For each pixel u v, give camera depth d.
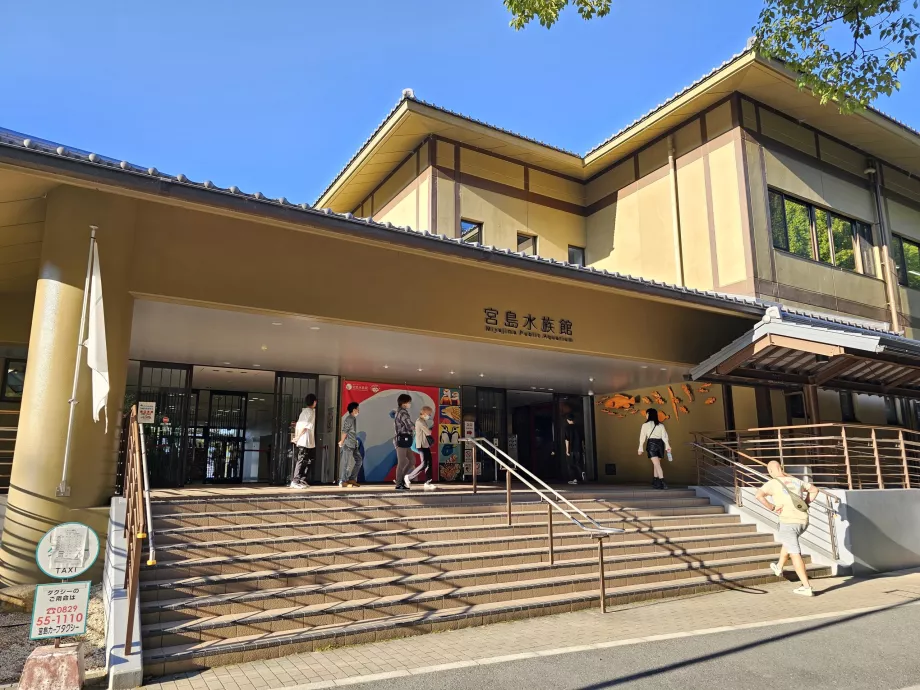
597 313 12.55
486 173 17.27
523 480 9.13
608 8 8.54
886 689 5.03
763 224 15.16
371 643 6.30
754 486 11.95
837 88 8.99
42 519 7.25
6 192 7.76
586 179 19.20
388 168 18.20
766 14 9.05
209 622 5.98
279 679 5.21
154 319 9.75
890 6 8.17
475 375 15.39
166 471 12.92
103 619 6.59
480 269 11.20
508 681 5.16
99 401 7.45
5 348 11.73
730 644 6.23
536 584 7.82
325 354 12.64
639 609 7.84
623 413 18.19
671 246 16.45
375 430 15.50
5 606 6.85
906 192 19.56
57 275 7.69
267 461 17.11
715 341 14.26
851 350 11.30
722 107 15.76
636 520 10.42
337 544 8.00
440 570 7.87
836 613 7.65
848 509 10.75
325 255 9.66
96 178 6.49
